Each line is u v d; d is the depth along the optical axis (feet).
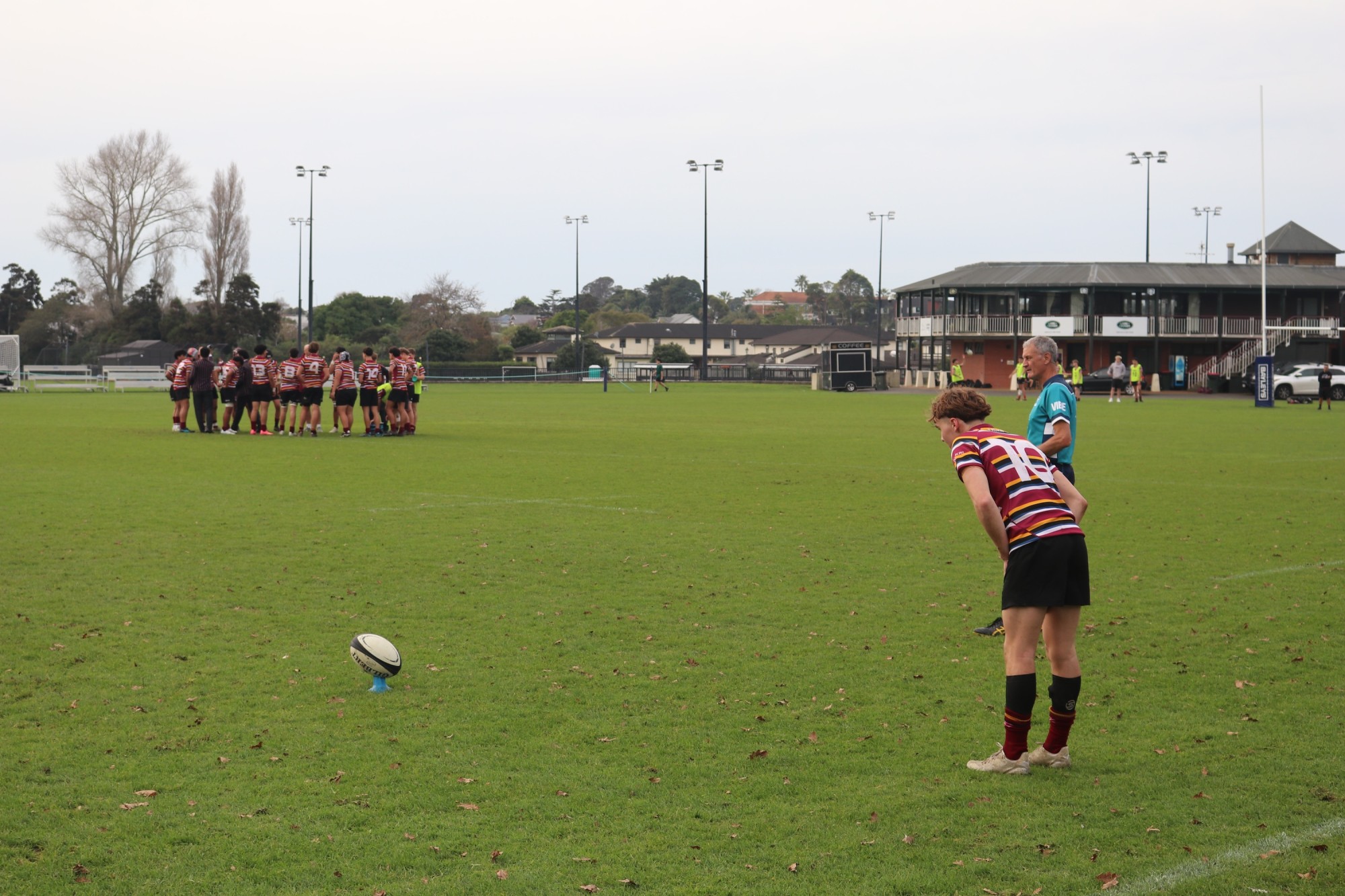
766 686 24.72
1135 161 286.66
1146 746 21.01
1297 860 16.21
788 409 151.53
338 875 15.75
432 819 17.66
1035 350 30.42
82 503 52.31
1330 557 40.24
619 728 21.93
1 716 22.40
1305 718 22.58
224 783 19.02
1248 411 147.54
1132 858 16.31
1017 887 15.48
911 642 28.40
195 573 36.37
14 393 207.62
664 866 16.07
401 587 34.47
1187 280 251.80
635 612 31.37
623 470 69.00
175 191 304.30
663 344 431.43
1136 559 39.83
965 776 19.53
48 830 17.16
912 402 176.55
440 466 70.44
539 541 42.75
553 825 17.42
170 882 15.56
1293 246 287.07
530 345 470.39
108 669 25.67
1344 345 254.68
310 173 276.41
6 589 33.81
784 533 44.93
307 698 23.67
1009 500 19.56
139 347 280.72
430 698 23.75
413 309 431.43
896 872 15.88
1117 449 86.58
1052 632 19.71
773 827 17.38
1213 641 28.58
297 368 96.07
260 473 66.13
